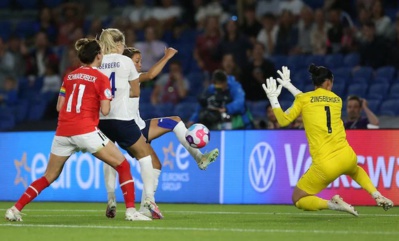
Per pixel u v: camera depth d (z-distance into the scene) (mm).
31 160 37531
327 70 24797
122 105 23688
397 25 43312
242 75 43000
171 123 25438
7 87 52656
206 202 34375
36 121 47156
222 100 37031
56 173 23609
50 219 24844
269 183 33312
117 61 23734
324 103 24422
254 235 19203
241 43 46125
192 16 53656
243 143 33938
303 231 20234
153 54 49188
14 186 37906
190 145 25188
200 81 47500
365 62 44062
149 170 24234
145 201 24359
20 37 59125
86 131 22672
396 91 42094
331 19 46000
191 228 21172
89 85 22750
